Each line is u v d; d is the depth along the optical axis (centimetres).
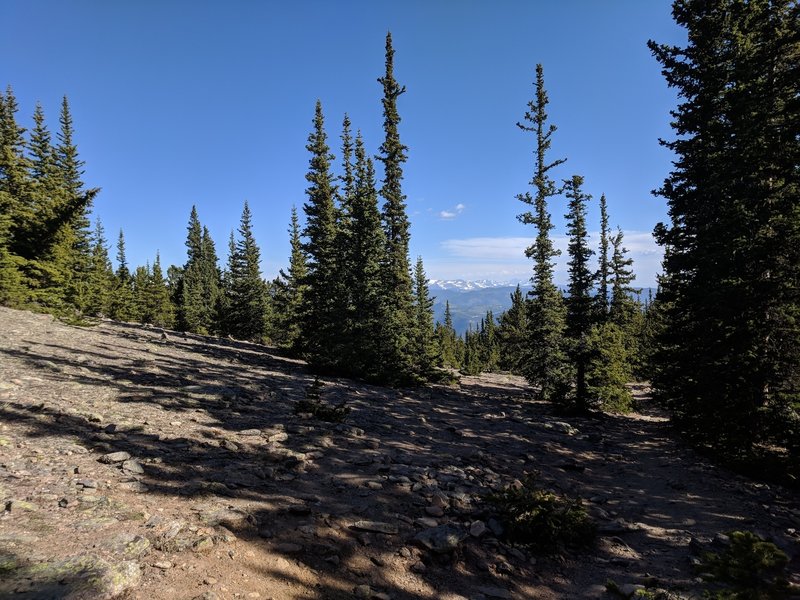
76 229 4375
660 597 531
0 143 3862
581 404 2284
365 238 2458
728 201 1531
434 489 841
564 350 2564
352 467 916
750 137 1396
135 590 403
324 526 631
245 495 680
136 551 461
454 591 545
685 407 1588
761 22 1536
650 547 737
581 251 2327
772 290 1285
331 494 757
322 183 3834
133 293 6369
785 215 1332
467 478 950
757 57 1439
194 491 654
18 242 2936
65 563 406
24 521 479
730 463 1225
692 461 1320
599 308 2369
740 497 998
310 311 2936
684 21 1803
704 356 1450
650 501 983
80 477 627
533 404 2662
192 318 6694
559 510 740
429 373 3416
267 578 485
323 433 1141
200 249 10256
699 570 505
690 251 1684
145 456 759
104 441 793
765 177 1424
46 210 3122
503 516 748
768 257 1321
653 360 1905
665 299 1750
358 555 578
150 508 575
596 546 723
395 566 571
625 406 2498
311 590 487
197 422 1045
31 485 573
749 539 507
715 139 1608
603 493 1028
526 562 641
